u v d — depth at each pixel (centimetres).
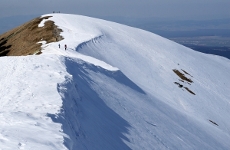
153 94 4266
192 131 3231
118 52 5994
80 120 1641
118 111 2397
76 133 1403
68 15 8144
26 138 1012
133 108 2684
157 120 2772
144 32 8531
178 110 3931
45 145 987
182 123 3328
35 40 5988
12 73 2495
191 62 7081
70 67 2647
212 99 5494
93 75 2964
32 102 1525
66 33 6272
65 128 1274
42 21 7319
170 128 2784
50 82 1906
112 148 1636
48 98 1582
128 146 1808
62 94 1686
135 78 5106
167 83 5522
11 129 1063
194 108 4841
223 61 8619
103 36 6594
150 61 6344
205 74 6650
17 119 1191
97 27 7319
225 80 6750
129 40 7200
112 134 1848
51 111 1355
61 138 1069
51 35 6109
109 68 3644
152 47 7188
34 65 2483
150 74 5638
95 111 1997
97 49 5597
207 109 4984
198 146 2738
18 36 6606
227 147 3306
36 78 2052
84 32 6562
